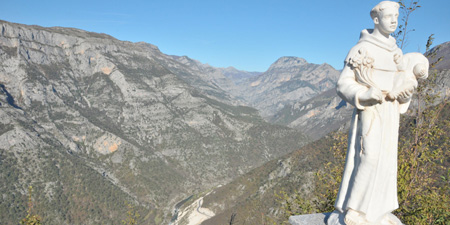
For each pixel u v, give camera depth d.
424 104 14.38
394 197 7.32
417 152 13.10
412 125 13.86
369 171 6.99
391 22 7.00
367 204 7.00
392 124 7.18
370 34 7.38
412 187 12.64
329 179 15.58
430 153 12.80
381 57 7.09
